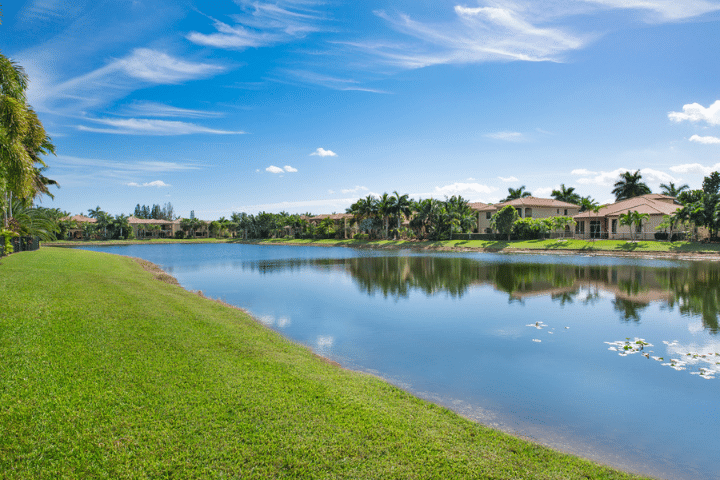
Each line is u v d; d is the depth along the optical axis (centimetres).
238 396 796
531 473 615
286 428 693
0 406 680
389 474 586
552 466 645
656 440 795
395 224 9581
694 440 796
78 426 653
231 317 1628
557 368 1207
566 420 874
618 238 6406
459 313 1964
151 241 12575
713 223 4825
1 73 1736
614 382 1099
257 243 11781
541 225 6631
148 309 1456
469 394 1009
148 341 1080
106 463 577
